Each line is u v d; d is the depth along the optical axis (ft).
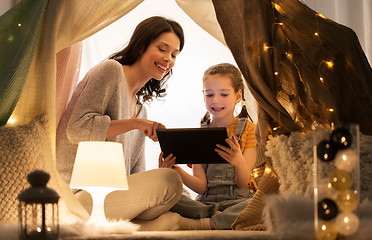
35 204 4.85
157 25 8.95
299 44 7.48
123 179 6.41
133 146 9.41
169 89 11.29
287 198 5.20
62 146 7.98
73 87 9.22
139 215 7.29
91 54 11.01
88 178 6.22
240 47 7.50
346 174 4.48
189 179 8.74
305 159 6.25
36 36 7.36
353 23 10.45
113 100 8.34
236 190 8.59
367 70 7.40
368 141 6.35
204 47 11.30
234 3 7.57
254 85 7.26
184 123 11.27
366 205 5.17
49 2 7.61
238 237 4.90
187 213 8.05
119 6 7.97
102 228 5.66
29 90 7.34
